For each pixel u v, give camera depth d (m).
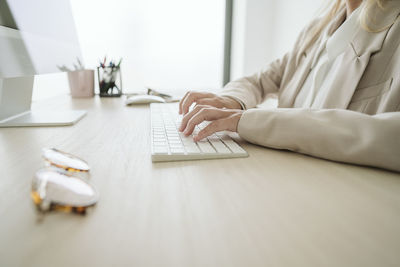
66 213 0.25
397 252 0.20
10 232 0.22
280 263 0.19
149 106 0.99
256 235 0.22
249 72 1.95
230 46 2.14
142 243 0.21
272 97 1.12
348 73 0.64
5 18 0.45
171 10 1.91
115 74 1.33
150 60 1.94
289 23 1.71
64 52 0.75
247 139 0.48
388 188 0.31
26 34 0.53
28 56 0.53
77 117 0.71
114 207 0.26
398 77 0.53
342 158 0.39
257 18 1.88
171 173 0.35
